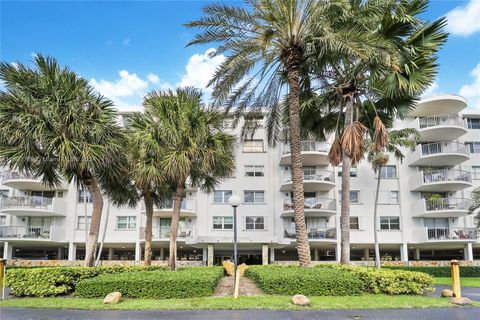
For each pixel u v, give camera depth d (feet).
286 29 51.24
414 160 111.65
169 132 52.90
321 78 61.00
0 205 109.91
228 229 111.34
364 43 45.57
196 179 63.52
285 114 64.69
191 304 35.24
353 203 111.86
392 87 52.24
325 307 34.30
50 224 112.98
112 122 50.47
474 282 76.33
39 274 42.24
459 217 111.34
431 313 32.32
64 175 54.75
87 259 49.88
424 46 50.14
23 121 44.65
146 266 58.85
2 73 47.03
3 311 33.19
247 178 113.70
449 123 109.19
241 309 33.60
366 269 46.75
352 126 51.08
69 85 47.91
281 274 42.73
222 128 59.57
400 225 110.73
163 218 113.39
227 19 52.90
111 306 34.76
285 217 111.24
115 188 60.03
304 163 115.03
